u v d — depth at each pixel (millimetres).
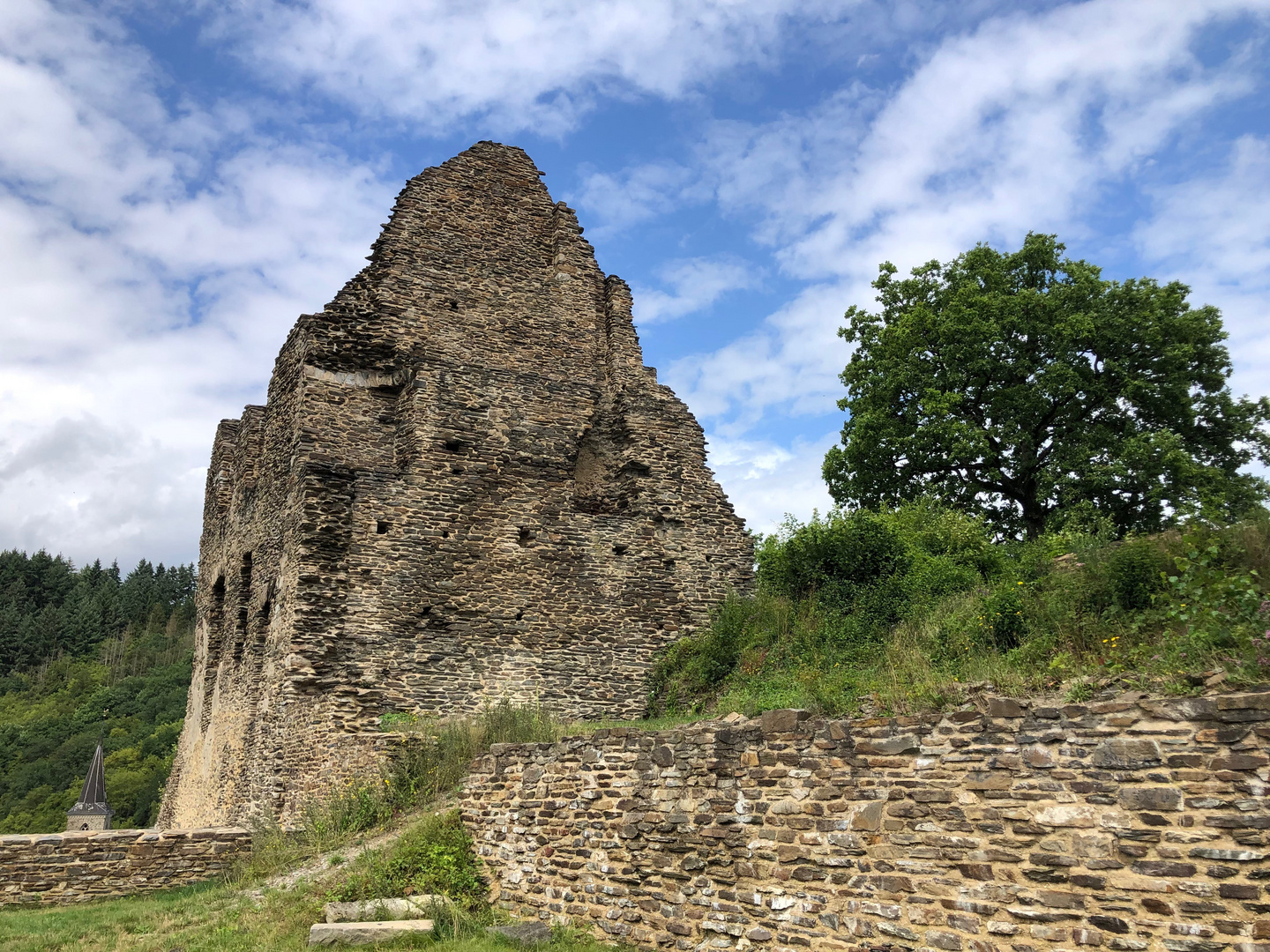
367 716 15742
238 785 17812
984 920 6445
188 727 24391
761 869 7918
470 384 18891
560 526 18594
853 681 10992
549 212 21531
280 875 11789
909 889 6883
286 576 16797
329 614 16141
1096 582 10930
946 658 11312
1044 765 6406
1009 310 24766
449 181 20625
